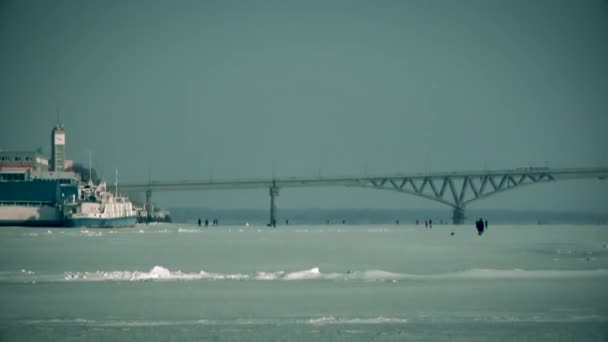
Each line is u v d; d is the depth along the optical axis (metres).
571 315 170.38
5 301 190.62
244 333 154.12
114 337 151.25
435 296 197.00
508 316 169.75
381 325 161.12
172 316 171.62
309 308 180.62
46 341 148.50
